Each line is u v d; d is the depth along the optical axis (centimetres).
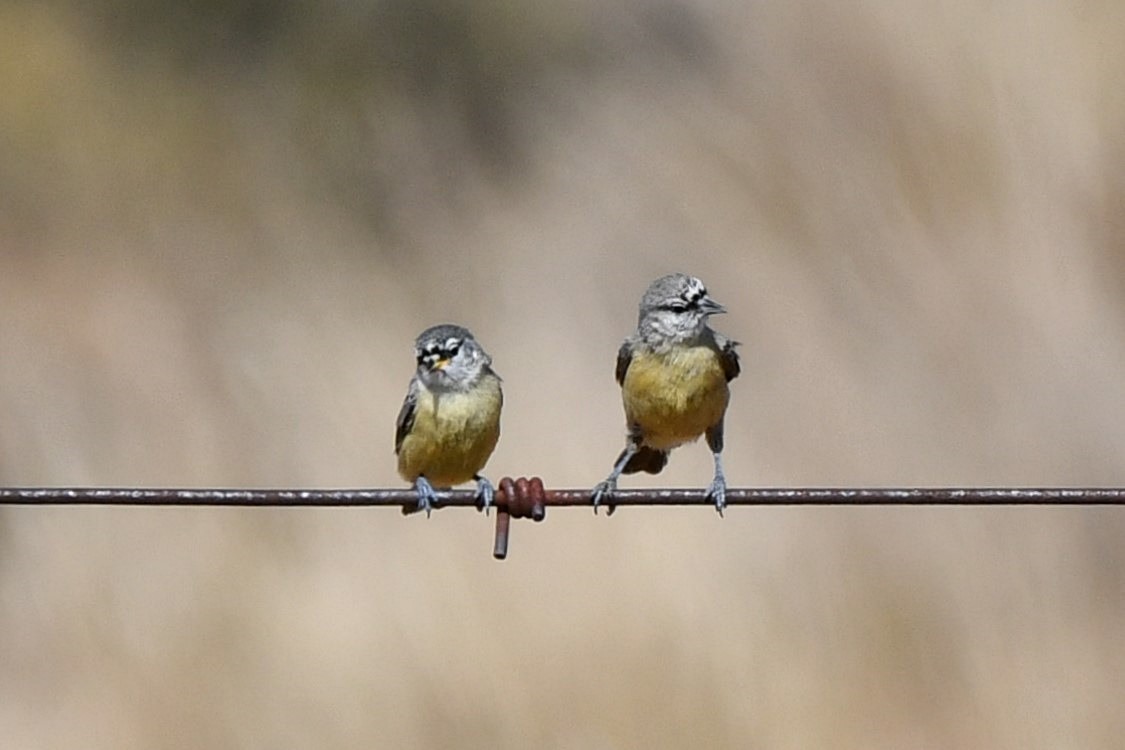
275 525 1498
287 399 1641
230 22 2644
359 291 1830
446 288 1780
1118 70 1522
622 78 1872
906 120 1545
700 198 1625
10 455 1647
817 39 1608
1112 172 1513
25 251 2162
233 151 2423
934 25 1553
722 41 1745
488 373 1129
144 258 2067
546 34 2361
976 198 1523
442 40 2448
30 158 2430
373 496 891
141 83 2588
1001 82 1527
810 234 1557
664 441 1152
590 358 1574
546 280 1688
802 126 1591
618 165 1736
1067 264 1511
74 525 1526
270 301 1834
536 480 925
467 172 2078
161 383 1695
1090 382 1491
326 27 2561
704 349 1116
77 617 1472
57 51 2616
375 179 2169
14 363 1742
